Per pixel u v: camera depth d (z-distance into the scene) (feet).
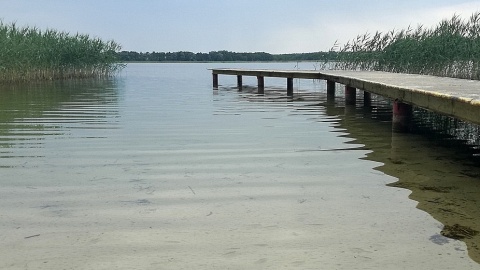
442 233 7.06
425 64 39.01
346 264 6.00
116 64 69.41
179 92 39.83
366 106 27.17
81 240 6.85
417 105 14.26
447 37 37.35
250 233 7.12
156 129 18.03
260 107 26.84
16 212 8.13
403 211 8.11
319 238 6.89
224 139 15.74
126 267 5.94
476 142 15.28
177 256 6.28
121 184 10.02
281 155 13.07
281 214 8.00
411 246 6.56
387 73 31.86
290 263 6.04
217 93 38.83
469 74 36.50
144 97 34.12
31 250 6.48
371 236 6.96
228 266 5.95
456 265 5.93
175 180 10.36
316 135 16.63
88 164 11.94
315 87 47.14
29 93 36.73
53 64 57.88
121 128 18.26
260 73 44.39
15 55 48.47
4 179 10.40
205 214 8.02
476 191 9.37
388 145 14.65
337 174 10.87
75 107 26.43
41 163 12.03
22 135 16.53
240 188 9.69
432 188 9.62
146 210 8.25
